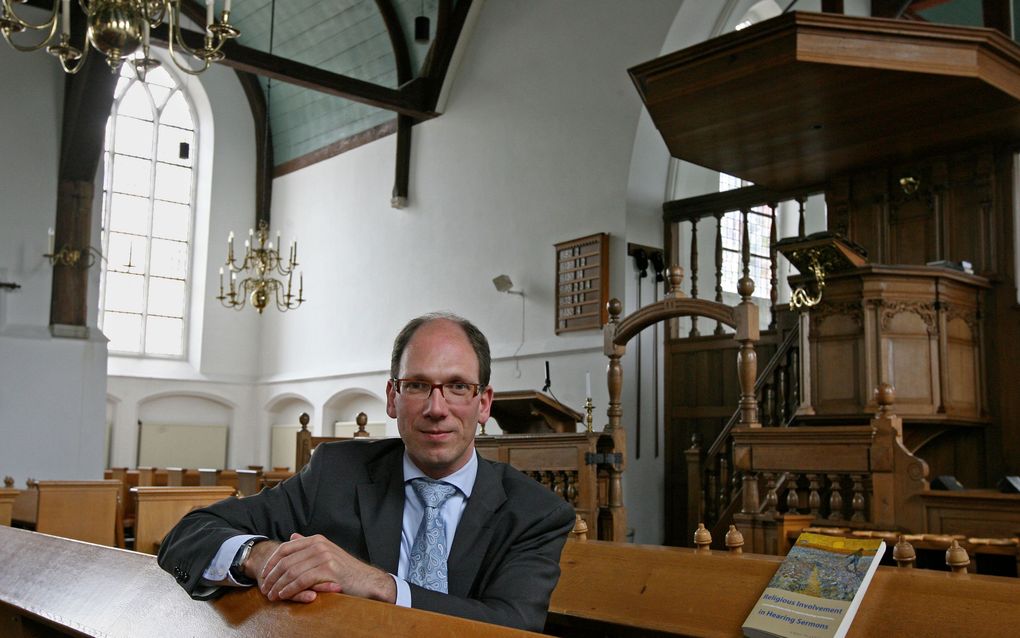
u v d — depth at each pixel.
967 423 8.23
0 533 3.05
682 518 10.95
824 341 8.06
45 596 2.40
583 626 3.02
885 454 5.42
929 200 9.26
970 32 7.29
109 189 17.41
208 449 17.80
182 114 18.19
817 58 7.21
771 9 12.70
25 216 12.82
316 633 1.59
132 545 10.11
